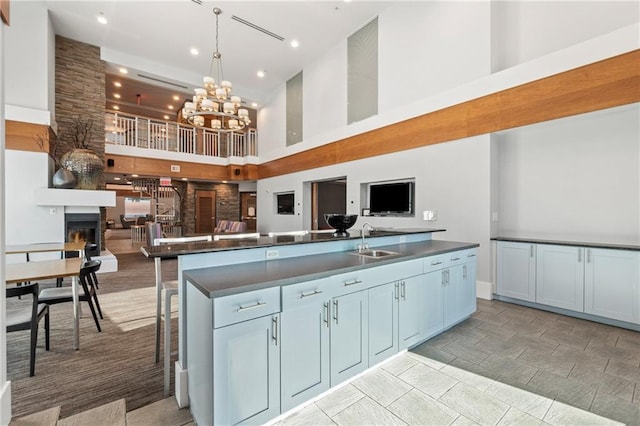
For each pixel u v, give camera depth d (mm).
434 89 4730
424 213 4777
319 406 1878
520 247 3832
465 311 3240
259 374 1603
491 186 4090
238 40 6391
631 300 3014
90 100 6504
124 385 2102
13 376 2197
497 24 4172
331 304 1942
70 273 2453
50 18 5504
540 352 2576
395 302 2410
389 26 5430
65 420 1747
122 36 6207
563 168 3764
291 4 5301
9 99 4887
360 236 3010
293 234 3268
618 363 2389
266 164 9242
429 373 2248
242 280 1653
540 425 1712
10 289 2131
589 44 3229
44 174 5062
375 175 5699
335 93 6691
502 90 3918
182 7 5328
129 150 8125
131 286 4816
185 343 1901
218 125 5898
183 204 10992
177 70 7633
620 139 3348
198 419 1663
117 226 16875
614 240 3400
